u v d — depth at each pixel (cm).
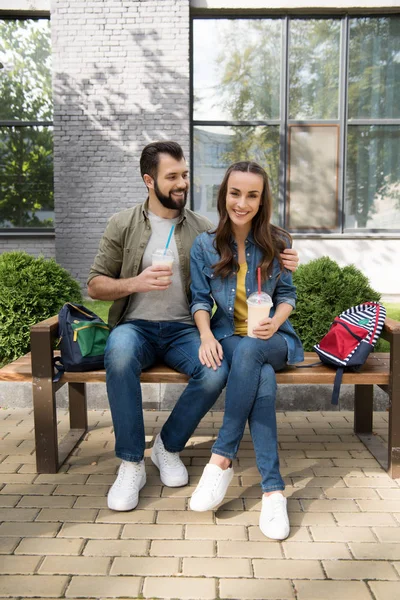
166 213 286
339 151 841
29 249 874
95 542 220
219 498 235
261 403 241
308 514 242
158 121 798
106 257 288
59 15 779
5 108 866
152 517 239
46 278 400
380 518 239
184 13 777
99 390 378
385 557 211
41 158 877
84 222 818
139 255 283
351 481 273
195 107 841
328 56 827
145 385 375
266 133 845
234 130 845
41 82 861
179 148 275
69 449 306
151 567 204
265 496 232
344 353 273
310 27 821
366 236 841
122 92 793
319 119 838
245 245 277
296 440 324
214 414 369
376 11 808
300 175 846
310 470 285
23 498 255
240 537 224
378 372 277
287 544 219
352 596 188
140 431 253
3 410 376
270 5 795
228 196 262
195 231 293
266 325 254
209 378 255
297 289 380
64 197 814
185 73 788
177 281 286
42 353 273
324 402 374
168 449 269
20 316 387
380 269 848
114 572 201
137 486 251
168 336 282
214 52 830
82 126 799
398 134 843
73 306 283
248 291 275
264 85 836
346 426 346
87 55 786
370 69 830
